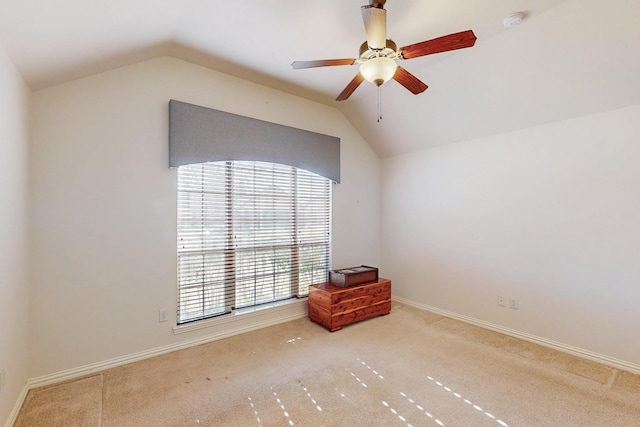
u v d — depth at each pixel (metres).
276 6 1.91
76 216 2.21
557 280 2.67
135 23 1.85
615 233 2.36
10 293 1.70
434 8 1.95
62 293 2.16
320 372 2.25
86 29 1.68
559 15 2.00
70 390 2.01
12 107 1.71
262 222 3.18
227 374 2.22
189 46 2.43
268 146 3.12
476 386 2.07
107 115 2.33
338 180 3.77
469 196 3.33
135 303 2.44
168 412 1.80
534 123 2.78
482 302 3.22
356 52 2.50
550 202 2.71
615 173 2.35
